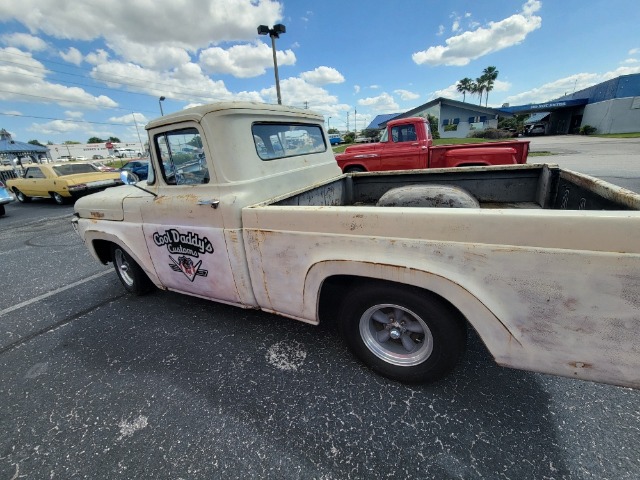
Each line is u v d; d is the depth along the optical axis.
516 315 1.46
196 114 2.17
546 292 1.37
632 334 1.28
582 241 1.26
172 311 3.21
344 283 2.12
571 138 30.94
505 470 1.50
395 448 1.65
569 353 1.42
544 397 1.89
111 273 4.43
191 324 2.94
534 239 1.34
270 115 2.52
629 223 1.18
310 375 2.20
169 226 2.52
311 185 2.94
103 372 2.38
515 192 3.20
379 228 1.66
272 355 2.43
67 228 7.68
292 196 2.56
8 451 1.78
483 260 1.46
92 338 2.84
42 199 14.26
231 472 1.59
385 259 1.68
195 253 2.44
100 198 3.14
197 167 2.33
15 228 8.31
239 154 2.21
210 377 2.25
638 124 31.34
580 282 1.30
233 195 2.17
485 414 1.81
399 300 1.82
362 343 2.11
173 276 2.74
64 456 1.73
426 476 1.51
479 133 32.50
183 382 2.22
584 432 1.66
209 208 2.22
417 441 1.68
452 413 1.83
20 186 12.64
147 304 3.40
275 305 2.24
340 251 1.80
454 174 3.38
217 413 1.94
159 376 2.30
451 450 1.62
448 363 1.86
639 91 30.81
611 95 32.91
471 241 1.46
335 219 1.77
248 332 2.75
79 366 2.47
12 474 1.65
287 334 2.68
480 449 1.61
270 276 2.14
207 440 1.77
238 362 2.38
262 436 1.77
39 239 6.83
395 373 2.04
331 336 2.61
